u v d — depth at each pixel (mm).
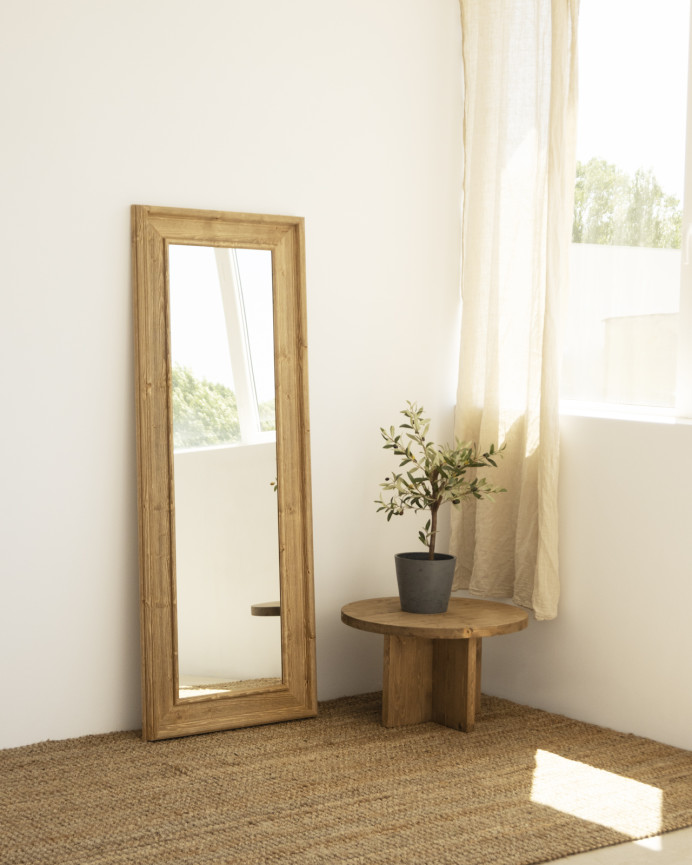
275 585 3555
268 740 3342
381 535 3934
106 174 3318
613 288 3607
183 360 3418
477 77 3846
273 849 2533
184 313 3422
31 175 3195
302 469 3623
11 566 3213
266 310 3574
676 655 3283
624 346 3574
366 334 3857
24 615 3240
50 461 3264
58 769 3049
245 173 3576
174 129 3434
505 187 3762
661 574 3320
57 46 3221
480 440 3814
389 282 3902
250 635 3506
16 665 3232
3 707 3219
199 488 3436
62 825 2662
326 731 3447
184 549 3402
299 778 3000
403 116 3898
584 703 3584
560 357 3570
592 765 3135
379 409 3900
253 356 3545
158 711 3328
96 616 3361
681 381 3395
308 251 3715
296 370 3625
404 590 3545
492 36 3818
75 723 3342
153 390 3363
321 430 3771
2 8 3133
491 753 3236
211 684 3432
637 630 3400
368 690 3939
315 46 3697
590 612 3553
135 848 2533
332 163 3754
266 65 3602
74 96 3254
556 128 3535
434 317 4016
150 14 3375
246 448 3521
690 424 3227
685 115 3359
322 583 3807
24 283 3197
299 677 3582
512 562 3779
